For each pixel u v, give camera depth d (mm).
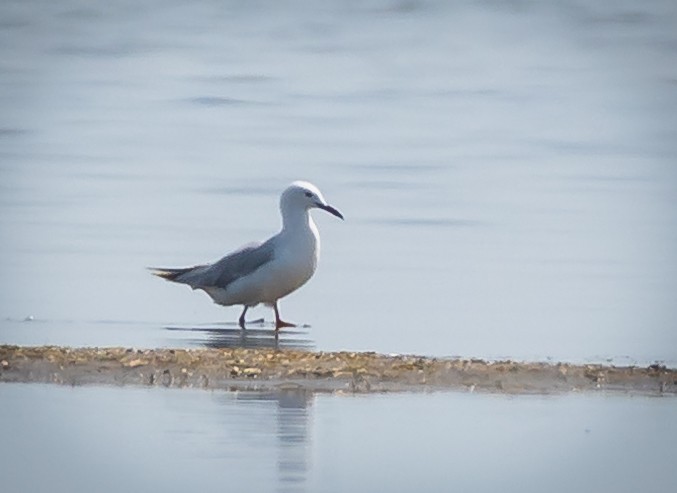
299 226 19219
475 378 15383
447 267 21531
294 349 17219
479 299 20016
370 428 13688
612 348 17516
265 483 12328
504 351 17250
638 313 19328
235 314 19766
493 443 13359
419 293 20266
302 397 14617
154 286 20969
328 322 18953
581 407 14453
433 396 14766
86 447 13086
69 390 14773
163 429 13547
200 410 14117
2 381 15078
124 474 12578
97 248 22672
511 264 21766
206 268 19484
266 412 14102
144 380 15133
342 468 12625
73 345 17375
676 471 12906
